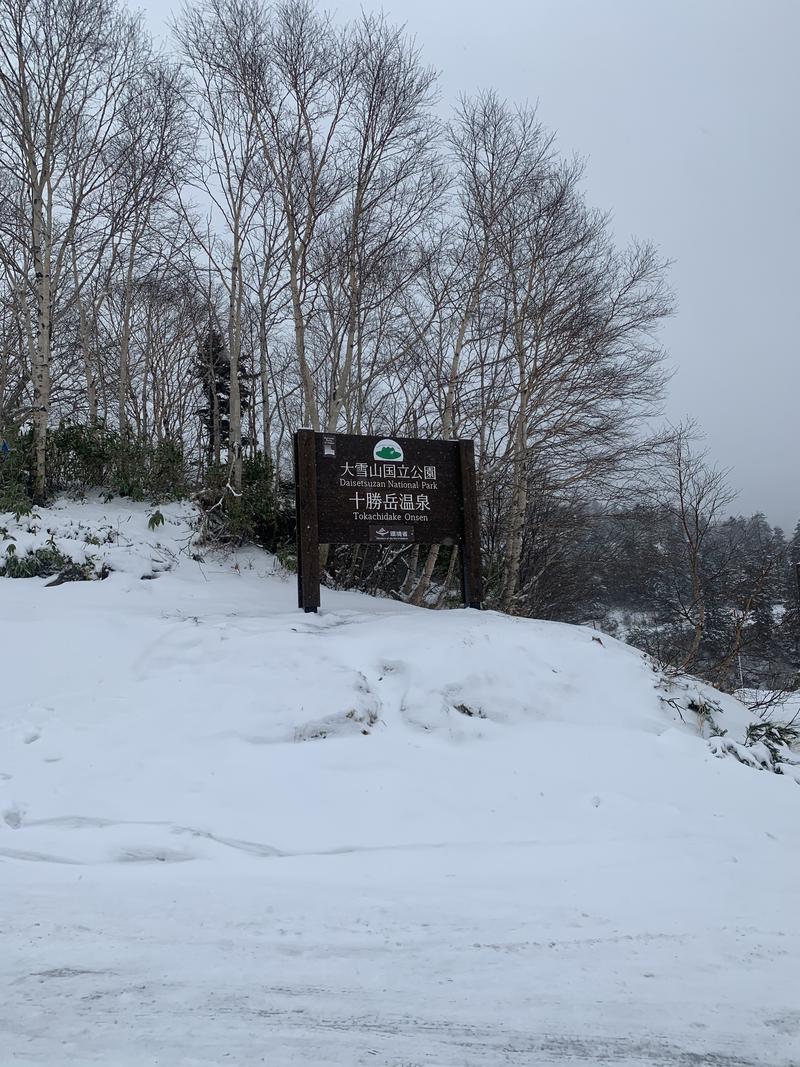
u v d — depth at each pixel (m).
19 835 5.19
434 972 3.35
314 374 20.56
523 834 5.46
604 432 16.09
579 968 3.41
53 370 20.66
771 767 7.36
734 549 13.68
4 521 11.91
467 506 10.29
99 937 3.65
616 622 24.53
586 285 15.86
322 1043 2.78
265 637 8.38
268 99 14.00
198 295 21.02
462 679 7.76
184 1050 2.71
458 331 16.27
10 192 16.19
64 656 8.38
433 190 15.16
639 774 6.55
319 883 4.50
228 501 13.98
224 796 5.95
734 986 3.27
